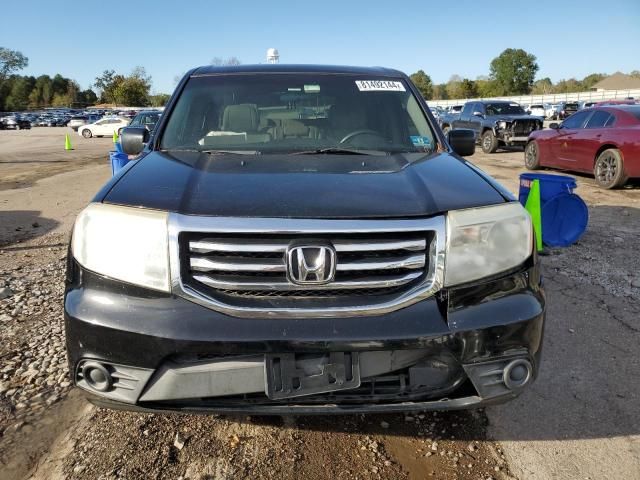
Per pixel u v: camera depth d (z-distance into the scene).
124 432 2.62
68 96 126.06
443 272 2.08
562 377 3.17
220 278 2.03
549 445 2.56
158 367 2.01
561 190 5.83
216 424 2.69
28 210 8.38
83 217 2.17
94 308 2.07
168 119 3.24
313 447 2.53
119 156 8.11
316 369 2.02
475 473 2.37
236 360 2.01
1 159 18.39
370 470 2.38
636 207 8.22
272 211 2.05
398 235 2.06
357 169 2.59
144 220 2.05
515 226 2.21
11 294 4.43
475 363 2.10
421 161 2.80
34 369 3.18
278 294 2.04
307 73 3.61
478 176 2.57
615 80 74.69
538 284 2.29
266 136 3.16
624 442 2.58
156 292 2.03
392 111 3.38
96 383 2.11
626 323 3.92
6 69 112.25
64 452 2.47
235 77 3.55
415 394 2.13
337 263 2.02
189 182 2.33
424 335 2.01
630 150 9.36
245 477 2.33
